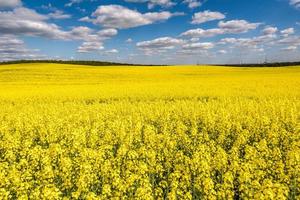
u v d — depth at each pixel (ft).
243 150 46.34
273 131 51.93
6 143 49.32
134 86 148.56
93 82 181.98
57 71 233.96
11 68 259.39
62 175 34.45
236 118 63.57
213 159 35.70
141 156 39.86
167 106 82.99
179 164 34.76
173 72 246.68
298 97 102.83
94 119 72.79
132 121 68.03
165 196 32.81
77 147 44.96
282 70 250.16
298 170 32.24
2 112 86.17
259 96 106.63
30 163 40.78
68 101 114.62
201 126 63.10
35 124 64.49
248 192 27.48
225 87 135.85
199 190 30.01
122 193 29.40
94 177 34.01
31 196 28.14
